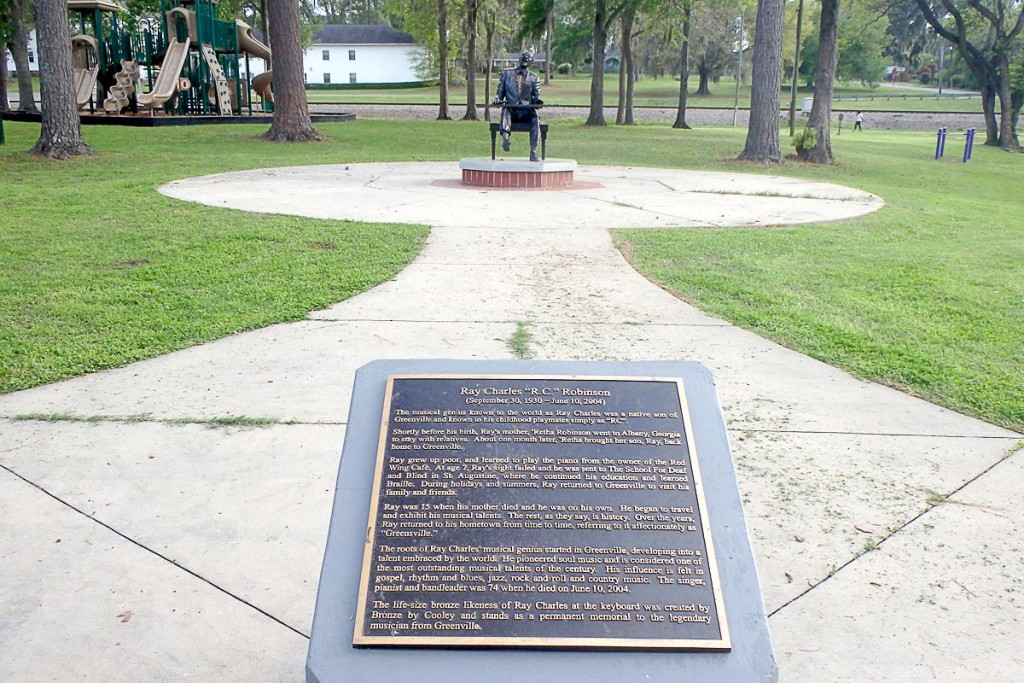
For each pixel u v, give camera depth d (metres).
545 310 7.20
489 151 24.94
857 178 21.80
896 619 3.27
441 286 7.96
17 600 3.31
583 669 2.53
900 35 93.75
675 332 6.66
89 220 11.05
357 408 3.24
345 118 36.47
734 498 2.96
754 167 23.17
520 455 3.08
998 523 3.94
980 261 9.74
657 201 14.51
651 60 86.56
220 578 3.48
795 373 5.85
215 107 35.44
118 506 4.00
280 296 7.51
